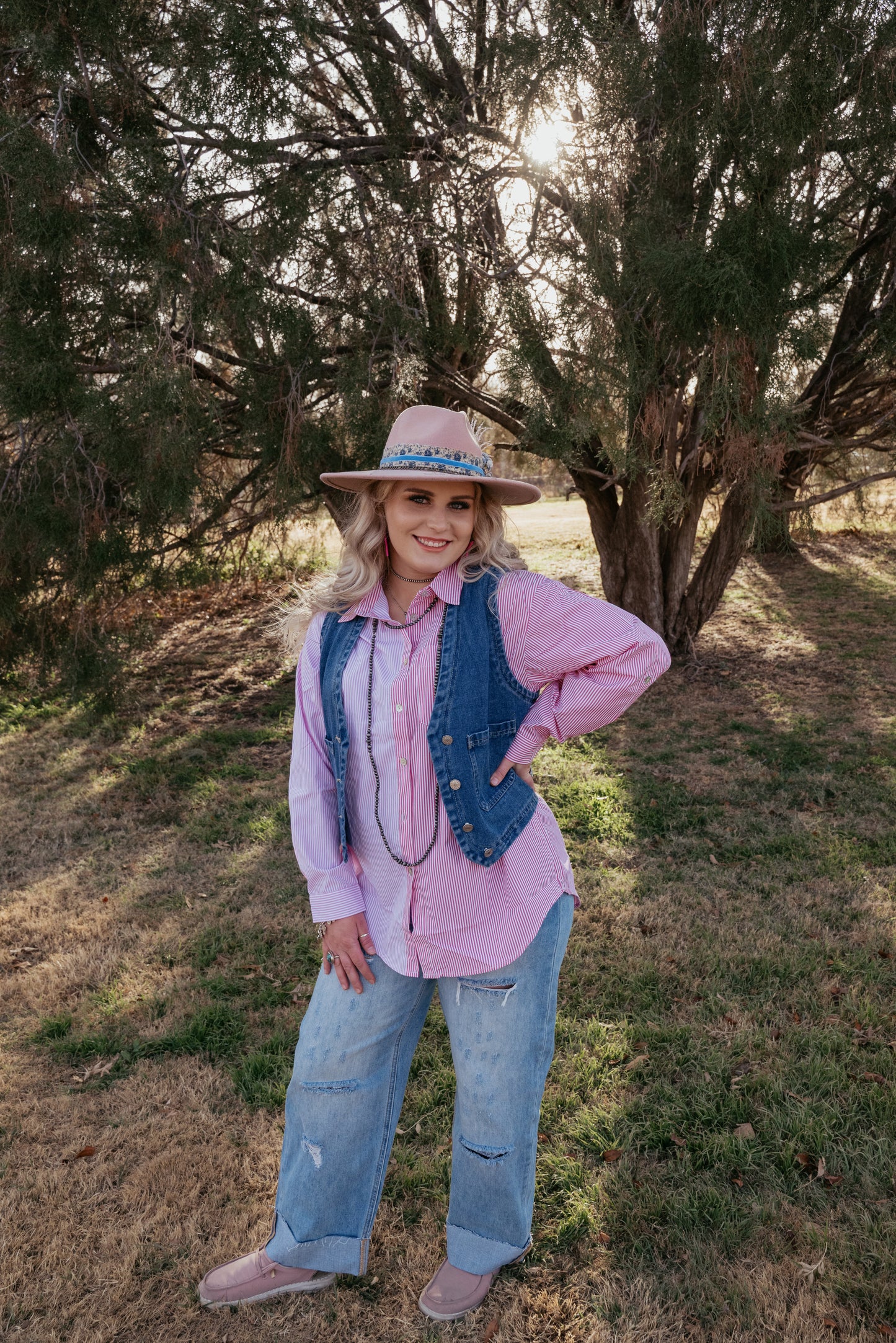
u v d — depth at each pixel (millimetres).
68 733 7297
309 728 1972
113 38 5312
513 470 8859
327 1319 2188
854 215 6613
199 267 5504
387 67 6340
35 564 6355
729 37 5391
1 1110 2916
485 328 6418
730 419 6023
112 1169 2654
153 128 5715
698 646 9586
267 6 5504
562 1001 3443
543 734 1905
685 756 6414
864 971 3547
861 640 9430
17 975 3762
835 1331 2100
